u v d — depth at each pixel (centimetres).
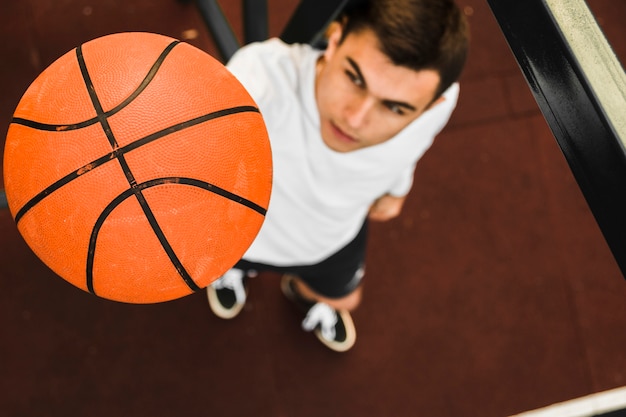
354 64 126
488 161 278
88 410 235
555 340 264
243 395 244
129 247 91
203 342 245
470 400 255
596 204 94
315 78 138
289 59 142
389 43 121
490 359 259
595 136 88
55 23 259
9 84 250
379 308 258
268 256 179
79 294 242
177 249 92
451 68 127
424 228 267
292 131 146
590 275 272
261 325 250
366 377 252
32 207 90
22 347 235
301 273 192
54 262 95
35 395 233
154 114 89
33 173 89
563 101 92
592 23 88
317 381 249
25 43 255
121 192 88
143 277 94
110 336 240
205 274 97
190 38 266
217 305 245
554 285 269
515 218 274
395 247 264
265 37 180
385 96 128
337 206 164
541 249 272
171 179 89
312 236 172
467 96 283
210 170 90
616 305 270
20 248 241
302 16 145
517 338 262
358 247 193
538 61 94
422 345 257
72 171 88
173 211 89
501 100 285
